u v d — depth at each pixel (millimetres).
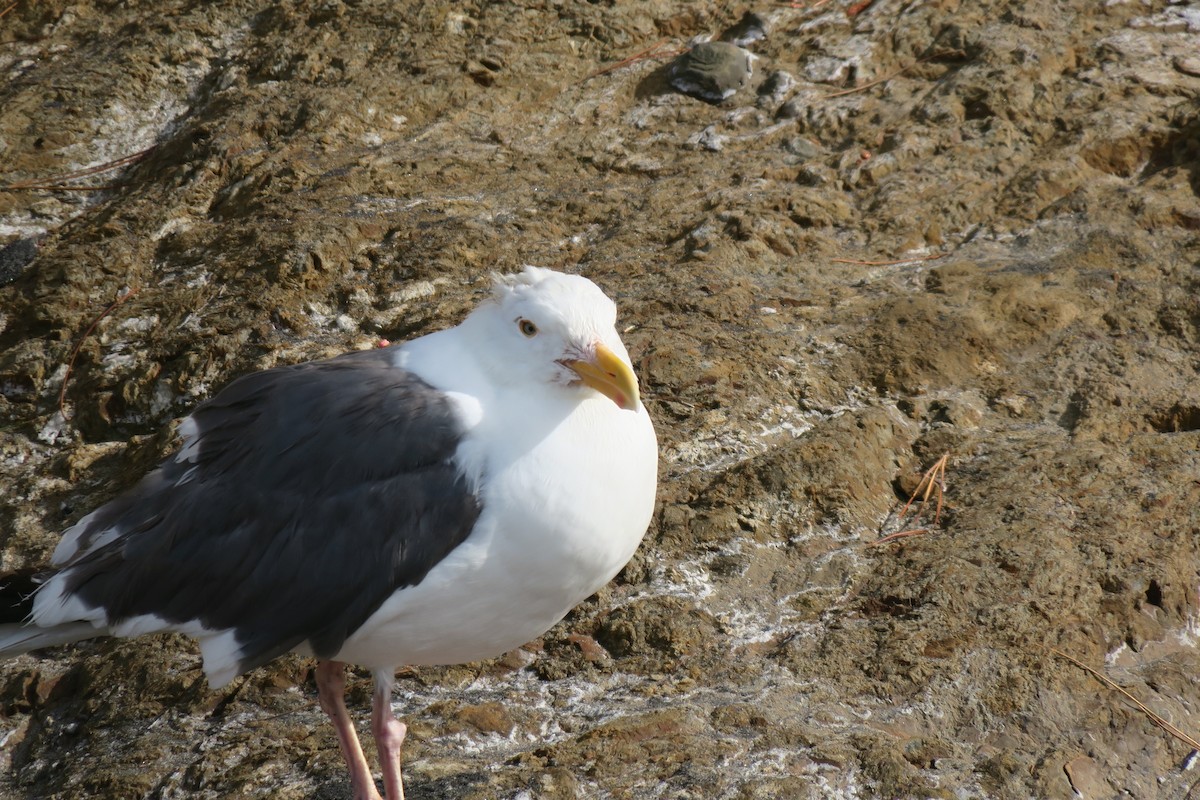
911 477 10078
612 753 7633
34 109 16156
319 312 12406
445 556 6734
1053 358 11234
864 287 12250
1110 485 9672
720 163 14312
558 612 7324
